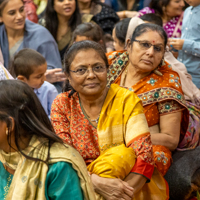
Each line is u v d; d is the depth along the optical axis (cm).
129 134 325
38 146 237
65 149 242
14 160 246
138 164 316
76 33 593
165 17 723
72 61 321
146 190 338
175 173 408
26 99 235
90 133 340
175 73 433
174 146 412
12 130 232
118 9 922
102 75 319
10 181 258
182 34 658
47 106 528
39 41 626
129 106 329
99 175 312
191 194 421
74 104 351
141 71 424
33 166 234
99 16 747
